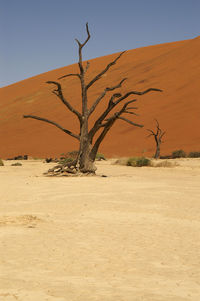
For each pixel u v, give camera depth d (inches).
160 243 300.7
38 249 278.7
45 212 441.7
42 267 234.7
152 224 374.3
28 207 479.8
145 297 183.2
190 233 336.5
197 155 1957.4
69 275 219.3
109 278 214.7
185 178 907.4
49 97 4111.7
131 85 3585.1
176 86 3221.0
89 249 280.4
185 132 2554.1
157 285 202.7
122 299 179.6
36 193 619.5
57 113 3580.2
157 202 511.2
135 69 4003.4
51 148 2829.7
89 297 181.8
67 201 525.0
